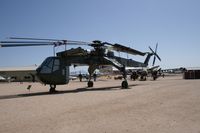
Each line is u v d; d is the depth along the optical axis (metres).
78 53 19.73
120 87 23.64
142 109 9.64
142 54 25.48
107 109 9.80
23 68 76.56
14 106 11.12
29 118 8.27
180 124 7.05
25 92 19.91
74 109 9.94
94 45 20.98
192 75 44.22
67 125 7.12
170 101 11.68
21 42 15.21
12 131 6.56
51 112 9.33
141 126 6.89
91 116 8.42
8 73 74.00
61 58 18.78
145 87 21.86
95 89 21.22
